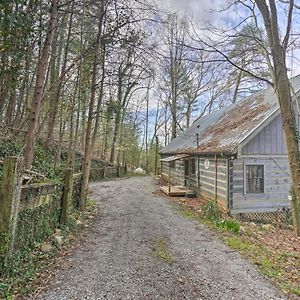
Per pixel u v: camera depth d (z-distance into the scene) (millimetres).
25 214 5051
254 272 5301
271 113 11938
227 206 12094
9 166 4328
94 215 9875
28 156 7031
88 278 4719
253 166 12328
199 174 15766
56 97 11711
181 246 6781
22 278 4336
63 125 14984
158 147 38625
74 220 8109
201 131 19250
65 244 6297
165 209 11797
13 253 4535
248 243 7285
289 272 5410
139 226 8578
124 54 12242
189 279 4883
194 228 8672
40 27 7500
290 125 5262
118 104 15672
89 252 6023
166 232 8031
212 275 5098
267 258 6145
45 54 7355
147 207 11992
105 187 18750
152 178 28359
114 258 5727
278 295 4387
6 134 8758
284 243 7723
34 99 7203
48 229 6332
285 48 5336
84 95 14695
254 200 12234
